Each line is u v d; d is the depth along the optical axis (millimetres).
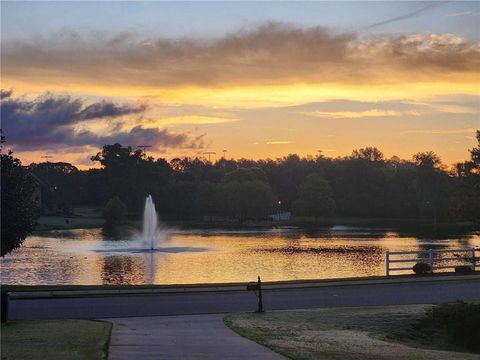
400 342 17781
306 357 13766
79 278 45062
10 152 32344
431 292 26875
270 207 167625
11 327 17594
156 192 175625
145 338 15922
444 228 130250
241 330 17656
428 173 149125
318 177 162125
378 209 171250
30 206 32875
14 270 50062
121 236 100750
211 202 165625
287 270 51188
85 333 16328
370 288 28188
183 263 56000
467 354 16109
